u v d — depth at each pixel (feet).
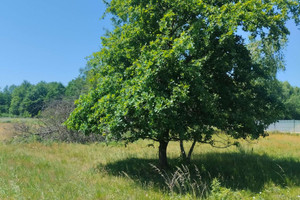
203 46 25.71
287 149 48.88
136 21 29.27
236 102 28.27
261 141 61.57
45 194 19.22
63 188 20.74
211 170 30.30
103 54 31.22
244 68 29.53
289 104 205.05
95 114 27.04
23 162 30.78
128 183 23.84
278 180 26.37
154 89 23.35
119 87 27.86
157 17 29.17
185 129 26.23
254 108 29.12
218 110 27.53
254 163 33.78
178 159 31.83
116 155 38.86
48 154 38.01
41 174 25.26
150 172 29.71
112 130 25.48
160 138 28.63
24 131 54.08
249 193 22.25
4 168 27.04
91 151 42.16
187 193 20.44
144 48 27.50
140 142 55.93
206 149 46.21
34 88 319.47
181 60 23.67
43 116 58.54
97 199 18.86
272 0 27.58
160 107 21.68
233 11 24.66
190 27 26.53
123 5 33.01
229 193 19.97
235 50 27.30
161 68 23.48
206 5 26.63
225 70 27.78
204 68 27.40
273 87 46.60
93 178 25.22
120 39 30.89
